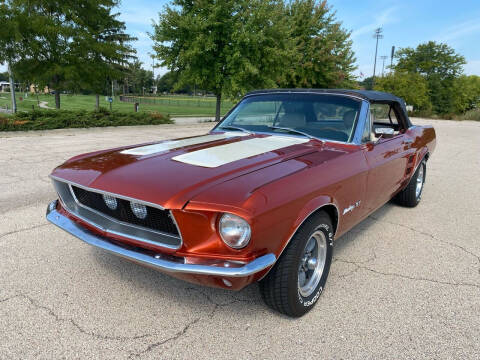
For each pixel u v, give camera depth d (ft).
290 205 7.28
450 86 180.65
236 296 9.42
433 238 13.53
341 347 7.56
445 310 8.93
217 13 54.44
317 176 8.31
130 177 7.82
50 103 160.76
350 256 11.89
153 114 57.06
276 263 7.72
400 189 14.92
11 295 9.14
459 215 16.28
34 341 7.52
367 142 10.96
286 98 12.34
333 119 11.16
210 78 58.90
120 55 62.59
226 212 6.46
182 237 6.89
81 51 56.75
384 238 13.47
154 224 7.40
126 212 7.72
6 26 50.72
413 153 14.73
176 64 59.26
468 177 24.35
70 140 36.63
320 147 10.30
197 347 7.48
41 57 56.08
